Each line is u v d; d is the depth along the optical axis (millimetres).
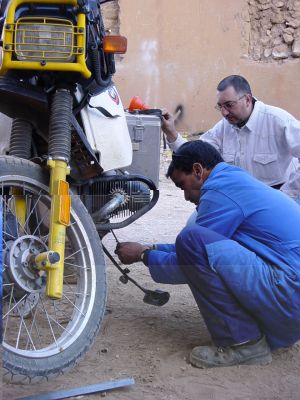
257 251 3703
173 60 11922
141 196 4277
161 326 4215
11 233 3465
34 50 3564
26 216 3592
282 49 12547
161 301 4301
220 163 3900
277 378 3643
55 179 3480
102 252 3734
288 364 3803
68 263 3686
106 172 4188
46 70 3592
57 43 3574
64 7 3605
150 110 4879
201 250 3627
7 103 3734
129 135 4457
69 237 3682
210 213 3748
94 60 3883
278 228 3730
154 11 11836
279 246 3703
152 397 3404
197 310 4457
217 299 3656
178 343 3998
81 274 3662
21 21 3561
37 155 3973
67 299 3748
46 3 3586
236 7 12141
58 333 3787
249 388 3535
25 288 3406
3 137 4156
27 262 3406
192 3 11867
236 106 4742
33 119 3826
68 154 3572
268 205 3752
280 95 12523
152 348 3920
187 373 3652
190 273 3684
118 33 11859
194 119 11906
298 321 3711
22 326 3625
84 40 3605
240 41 12156
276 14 12672
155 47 11898
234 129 4898
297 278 3648
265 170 4859
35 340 3721
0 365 3211
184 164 3918
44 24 3566
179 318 4336
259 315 3691
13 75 3680
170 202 6941
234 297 3654
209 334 4059
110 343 3965
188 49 11945
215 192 3766
